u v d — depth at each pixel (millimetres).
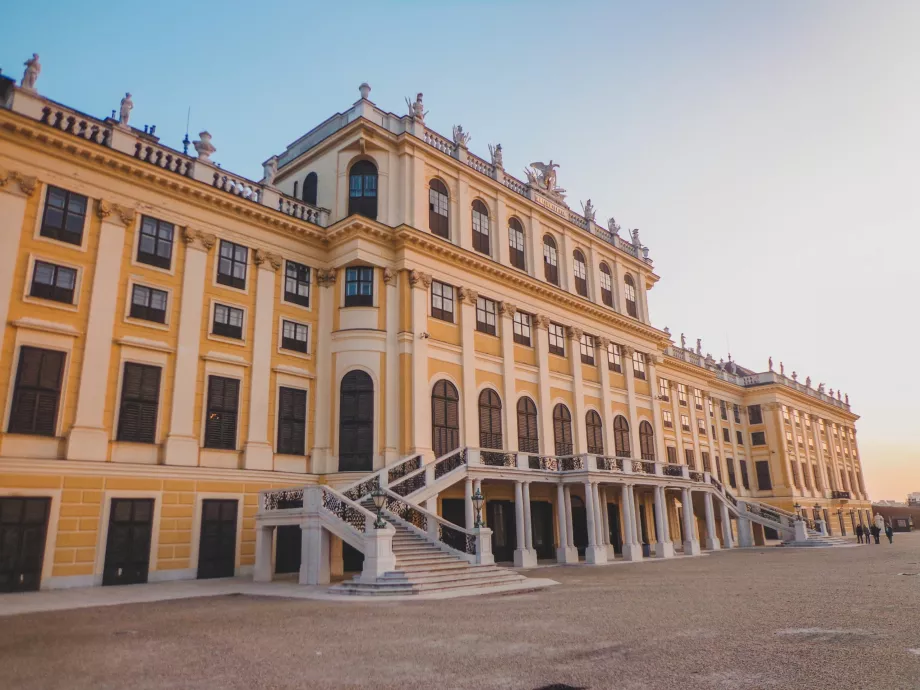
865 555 30641
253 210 25891
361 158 29594
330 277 28156
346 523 18984
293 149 33062
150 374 22406
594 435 36156
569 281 37125
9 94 20547
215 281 24719
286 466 25406
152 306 22938
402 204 28969
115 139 22719
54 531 19344
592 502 29094
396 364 27391
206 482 22859
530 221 35469
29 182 20500
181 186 23938
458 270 30438
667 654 8680
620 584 18594
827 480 71000
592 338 38125
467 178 32281
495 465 26906
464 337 29844
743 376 66312
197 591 18125
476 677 7703
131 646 9812
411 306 27891
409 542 20297
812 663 7977
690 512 35719
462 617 12375
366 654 9047
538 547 32094
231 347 24703
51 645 9969
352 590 16625
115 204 22422
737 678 7348
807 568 23141
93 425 20703
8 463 18828
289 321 26828
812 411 70812
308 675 7914
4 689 7367
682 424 53312
